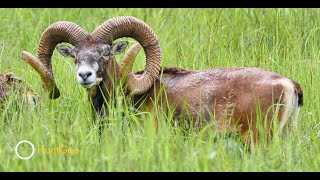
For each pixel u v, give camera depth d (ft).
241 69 118.83
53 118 116.16
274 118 114.11
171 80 122.21
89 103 121.90
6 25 165.58
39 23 163.22
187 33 161.07
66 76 135.03
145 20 168.14
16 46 156.04
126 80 120.57
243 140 116.06
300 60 142.41
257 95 115.44
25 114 118.62
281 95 114.62
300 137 116.06
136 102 121.08
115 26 120.37
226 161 105.91
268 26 161.07
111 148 106.73
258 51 150.71
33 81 134.21
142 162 103.14
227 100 117.19
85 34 120.26
